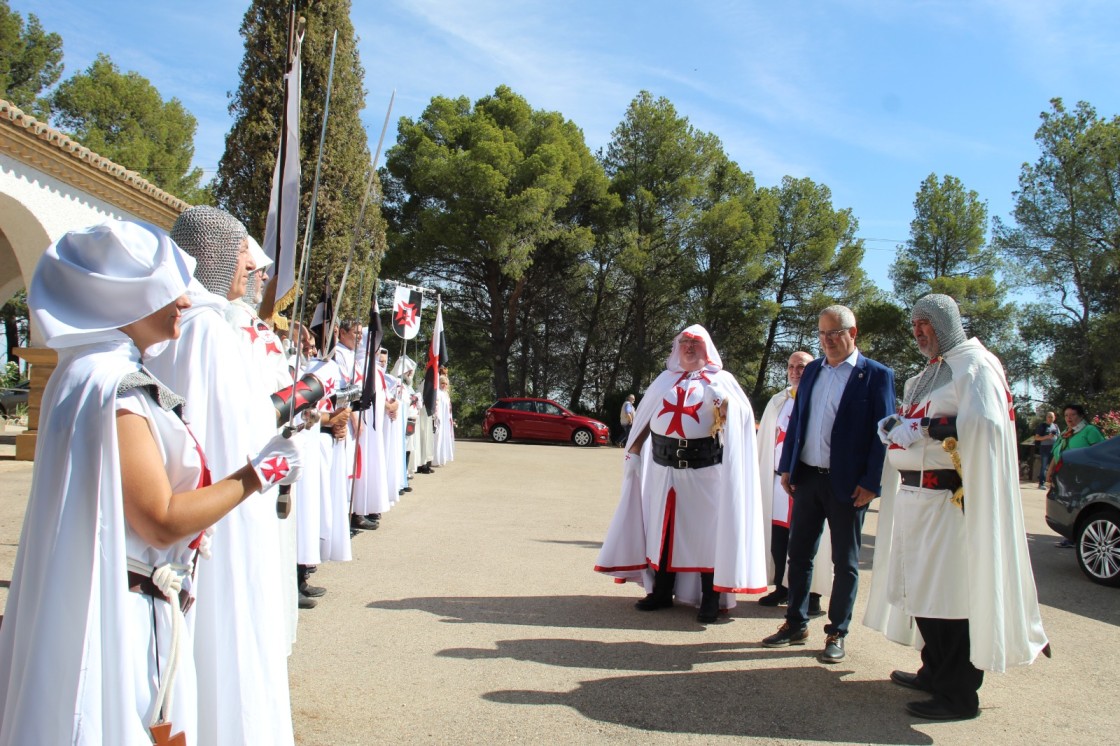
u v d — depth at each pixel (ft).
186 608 7.02
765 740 12.44
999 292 108.37
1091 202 96.73
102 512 5.94
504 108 106.42
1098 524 25.54
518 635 17.10
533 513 33.71
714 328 111.96
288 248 10.77
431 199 103.60
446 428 54.44
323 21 46.26
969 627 13.17
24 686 5.77
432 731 12.26
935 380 14.34
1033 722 13.51
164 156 112.27
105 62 114.83
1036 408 102.37
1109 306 97.55
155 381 6.39
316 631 16.80
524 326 112.68
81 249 6.32
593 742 12.10
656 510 19.33
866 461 15.96
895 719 13.42
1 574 18.95
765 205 111.04
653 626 18.28
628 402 82.02
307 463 17.58
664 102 111.86
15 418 78.02
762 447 21.58
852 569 16.26
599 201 107.45
